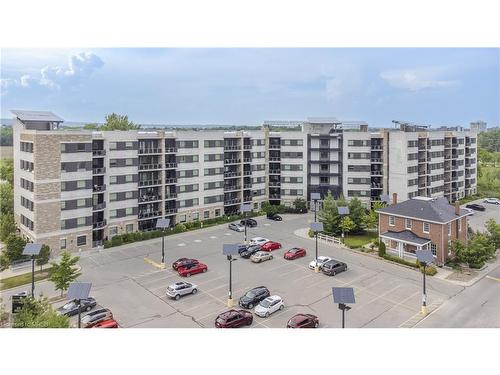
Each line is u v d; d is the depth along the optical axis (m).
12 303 34.38
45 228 50.38
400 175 74.25
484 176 103.44
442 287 40.88
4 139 70.69
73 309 34.72
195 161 69.56
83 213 53.47
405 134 73.12
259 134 81.19
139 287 40.97
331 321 33.06
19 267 47.12
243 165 77.56
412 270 46.16
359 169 78.50
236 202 76.19
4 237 53.28
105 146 57.47
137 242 58.00
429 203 50.41
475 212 78.94
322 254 52.03
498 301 37.31
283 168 82.19
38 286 42.16
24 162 52.50
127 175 59.94
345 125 85.00
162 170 64.44
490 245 47.88
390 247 52.00
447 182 86.25
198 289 40.34
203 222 68.50
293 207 80.50
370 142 77.75
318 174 81.06
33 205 50.12
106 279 43.22
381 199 71.38
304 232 63.44
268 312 34.12
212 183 72.25
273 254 51.91
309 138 81.06
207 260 49.69
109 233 58.28
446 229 48.16
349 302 27.81
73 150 52.28
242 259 50.25
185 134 68.00
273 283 41.88
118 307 36.06
